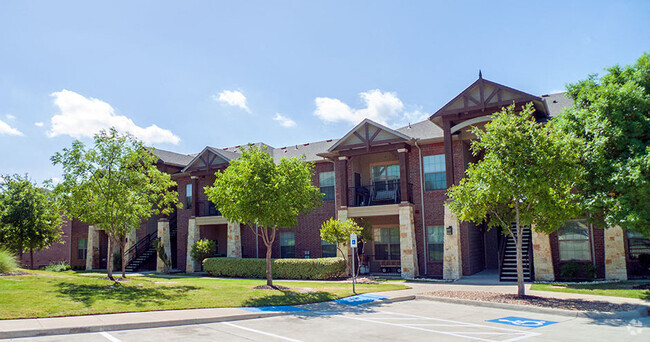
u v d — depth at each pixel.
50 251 39.28
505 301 14.15
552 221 14.53
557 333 10.06
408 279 22.47
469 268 22.88
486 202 15.33
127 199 18.83
